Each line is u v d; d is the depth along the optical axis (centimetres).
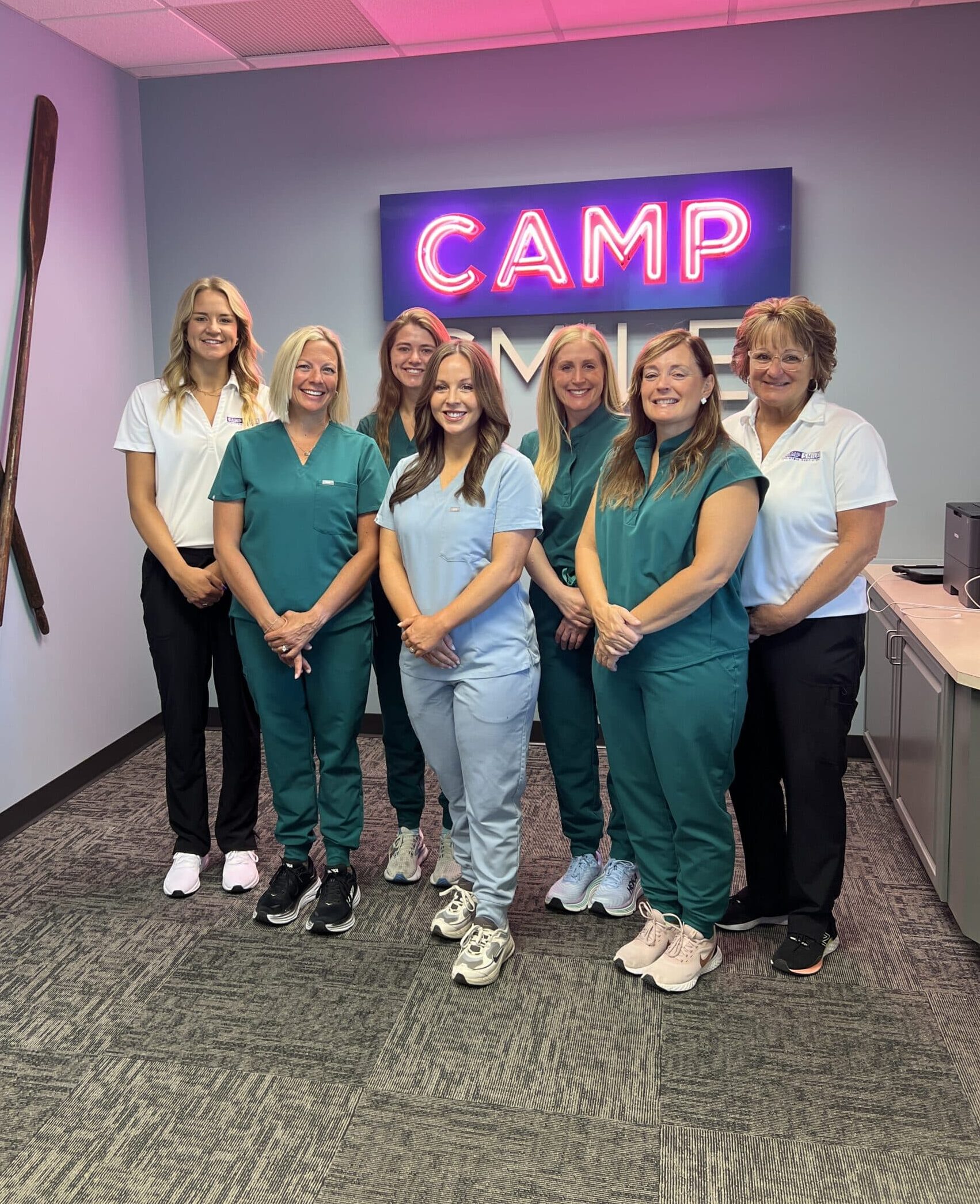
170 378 261
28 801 325
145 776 365
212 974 232
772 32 342
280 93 377
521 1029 210
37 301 329
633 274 357
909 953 239
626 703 221
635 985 226
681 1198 165
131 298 384
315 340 238
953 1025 210
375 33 340
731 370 363
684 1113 184
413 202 367
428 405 224
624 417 245
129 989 226
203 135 384
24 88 317
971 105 335
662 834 229
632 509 214
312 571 241
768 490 218
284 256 386
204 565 263
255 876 274
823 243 350
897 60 336
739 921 249
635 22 337
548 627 250
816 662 220
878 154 342
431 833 310
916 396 353
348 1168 172
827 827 226
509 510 220
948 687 240
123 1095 191
